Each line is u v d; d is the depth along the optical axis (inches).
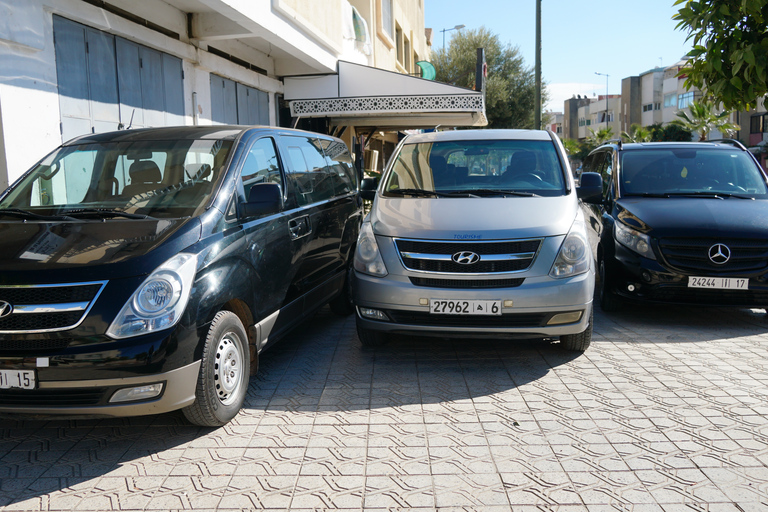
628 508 106.9
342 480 117.6
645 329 227.1
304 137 222.7
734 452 127.1
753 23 238.7
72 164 168.4
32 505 109.7
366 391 165.3
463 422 143.9
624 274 233.8
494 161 223.8
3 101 226.2
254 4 337.4
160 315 123.5
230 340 145.9
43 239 134.6
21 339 119.7
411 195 212.8
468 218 185.0
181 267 129.6
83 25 273.9
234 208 155.9
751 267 217.5
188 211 147.6
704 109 1792.6
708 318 244.4
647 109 3184.1
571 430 138.7
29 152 239.3
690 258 221.6
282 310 176.2
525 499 110.3
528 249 175.6
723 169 266.5
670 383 168.4
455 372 180.2
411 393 163.3
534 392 162.7
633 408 150.9
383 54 810.2
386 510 107.0
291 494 112.7
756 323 235.6
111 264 124.8
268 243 166.9
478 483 115.9
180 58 361.1
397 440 134.7
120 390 121.7
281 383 172.2
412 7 1135.6
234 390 147.4
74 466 124.3
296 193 197.5
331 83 508.7
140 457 128.1
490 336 176.9
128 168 164.4
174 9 349.1
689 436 134.9
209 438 136.9
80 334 119.8
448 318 177.2
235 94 434.3
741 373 176.1
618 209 251.1
